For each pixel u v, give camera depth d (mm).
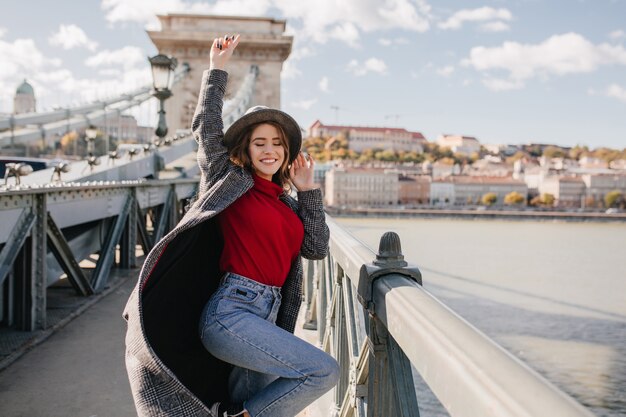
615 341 23625
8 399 3234
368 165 178000
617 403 17344
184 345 1944
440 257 53125
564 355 21891
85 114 22938
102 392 3354
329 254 3264
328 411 3006
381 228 88312
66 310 5168
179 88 34719
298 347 1777
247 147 2053
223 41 2188
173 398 1793
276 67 35281
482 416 930
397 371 1621
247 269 1925
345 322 2662
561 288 37719
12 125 17844
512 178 168625
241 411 1885
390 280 1751
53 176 6129
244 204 1979
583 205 159250
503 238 79000
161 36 34281
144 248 8047
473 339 1112
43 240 4512
